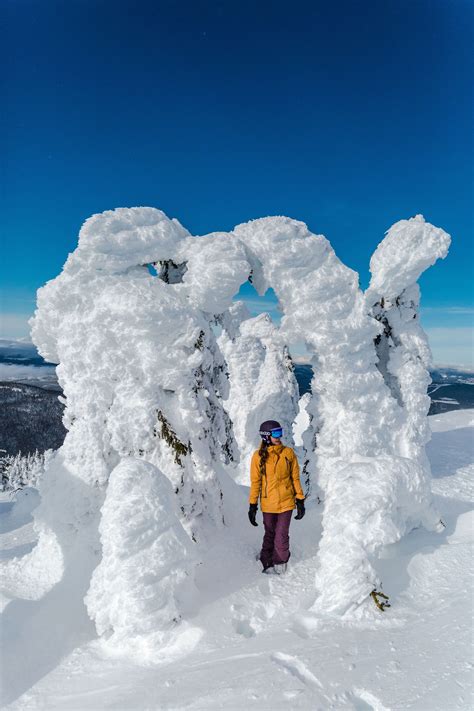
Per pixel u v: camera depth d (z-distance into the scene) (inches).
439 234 222.1
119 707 98.3
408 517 171.3
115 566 130.8
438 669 96.3
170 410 180.1
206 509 182.1
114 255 188.5
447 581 141.4
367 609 129.2
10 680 117.6
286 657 108.1
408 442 223.5
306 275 209.9
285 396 371.2
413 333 241.0
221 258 189.9
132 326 178.5
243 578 160.7
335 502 152.9
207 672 106.3
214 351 202.4
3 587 172.4
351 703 90.6
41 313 197.0
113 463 186.1
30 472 1571.1
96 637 139.7
